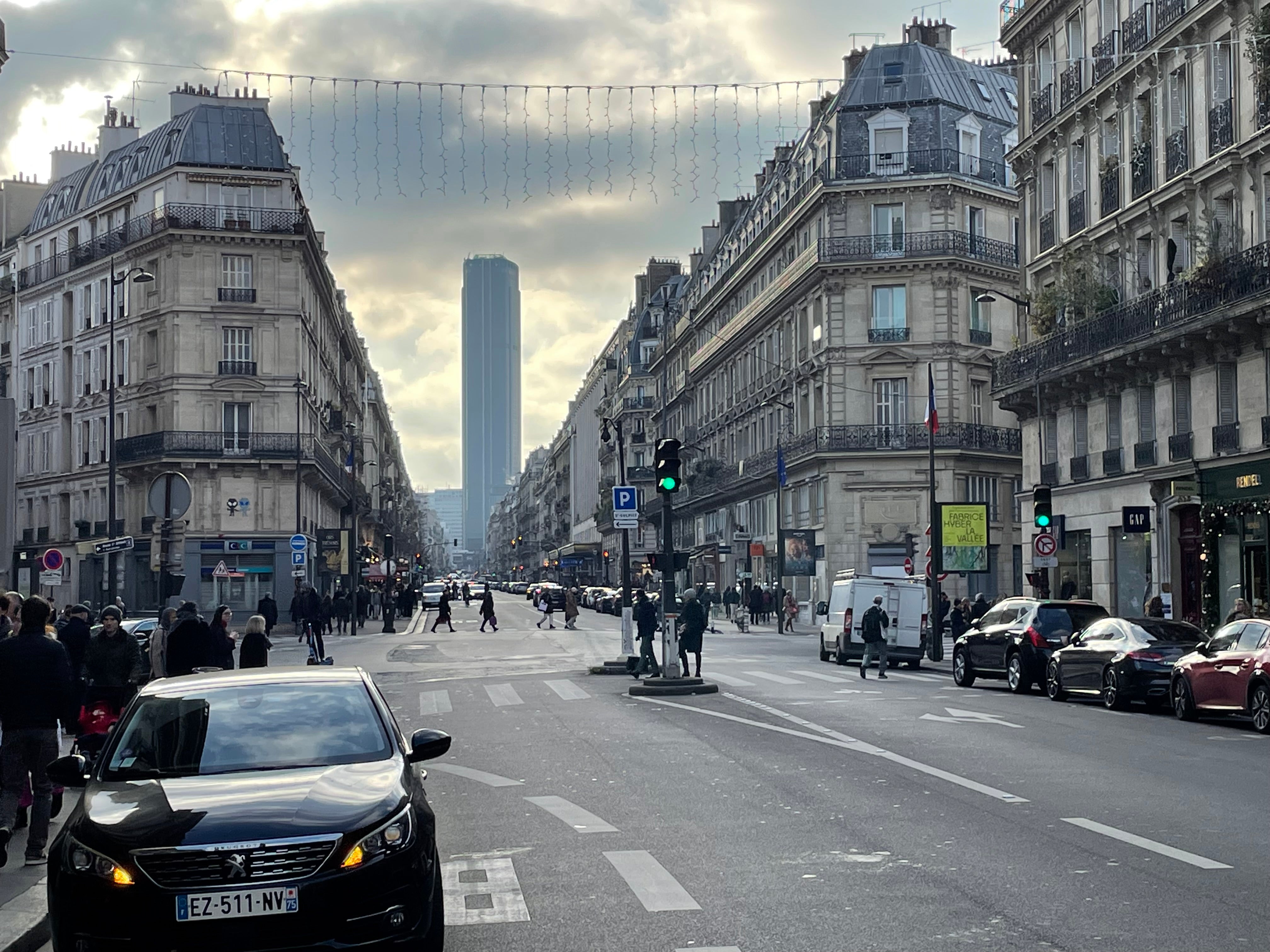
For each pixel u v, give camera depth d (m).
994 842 10.72
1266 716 18.91
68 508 73.88
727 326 81.69
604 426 45.19
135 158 70.81
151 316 66.12
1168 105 35.91
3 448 12.20
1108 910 8.38
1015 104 66.75
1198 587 34.72
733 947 7.69
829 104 67.50
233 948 6.78
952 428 60.62
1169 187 35.56
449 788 14.59
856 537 61.12
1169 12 35.56
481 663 38.31
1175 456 34.97
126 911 6.79
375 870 7.00
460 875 9.95
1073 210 41.47
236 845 6.89
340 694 8.82
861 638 36.09
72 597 72.06
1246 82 32.34
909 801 12.86
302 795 7.39
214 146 66.75
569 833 11.57
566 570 150.50
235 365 65.00
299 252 66.38
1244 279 30.95
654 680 26.69
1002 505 63.06
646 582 86.12
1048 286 43.12
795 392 67.69
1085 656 24.38
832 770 15.11
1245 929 7.89
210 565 64.12
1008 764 15.48
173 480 21.67
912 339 61.22
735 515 80.81
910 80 63.00
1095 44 39.72
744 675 32.38
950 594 60.91
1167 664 22.56
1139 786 13.62
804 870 9.81
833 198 62.22
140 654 15.07
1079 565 40.81
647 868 10.00
